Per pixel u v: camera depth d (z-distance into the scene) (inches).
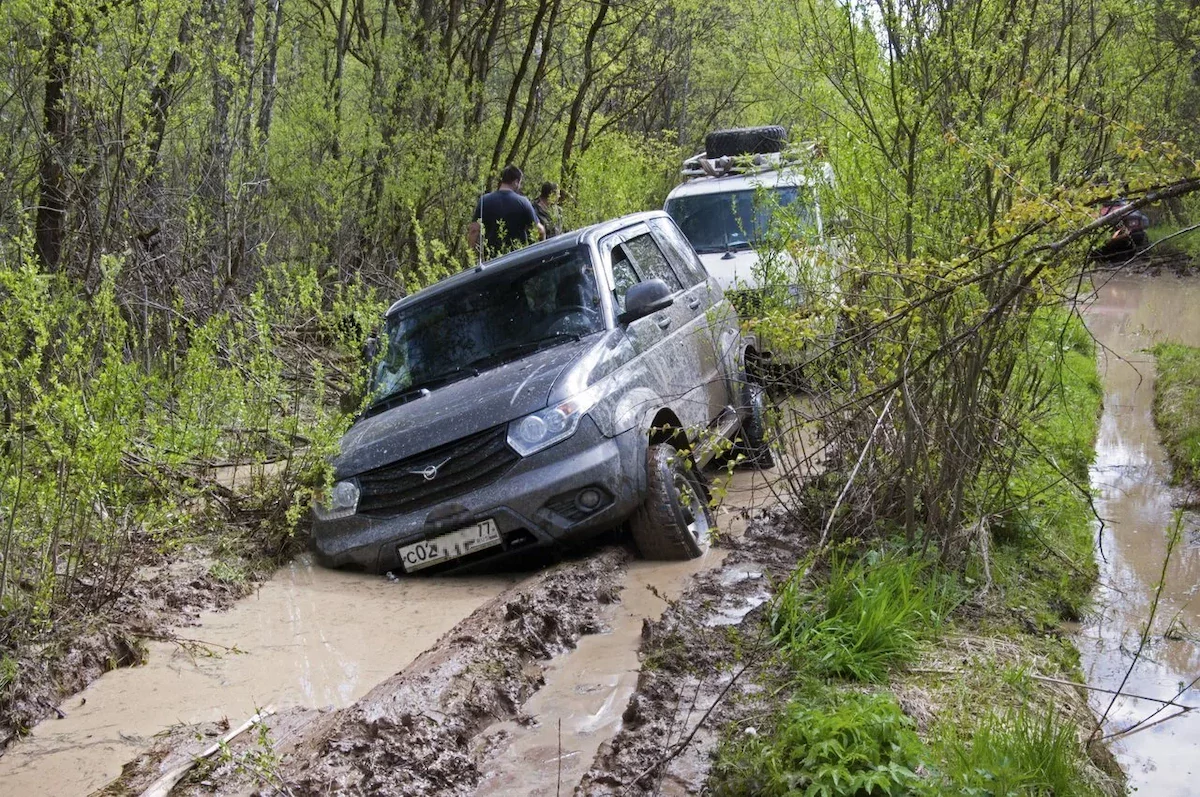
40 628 198.5
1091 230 148.7
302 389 391.2
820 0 302.7
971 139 235.3
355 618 222.8
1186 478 325.1
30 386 213.6
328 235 560.4
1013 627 204.5
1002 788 135.8
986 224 239.3
